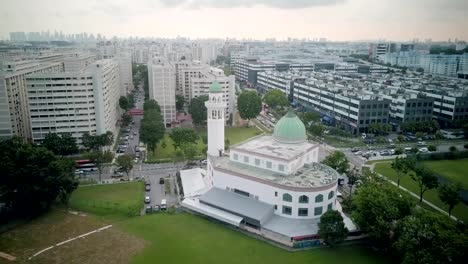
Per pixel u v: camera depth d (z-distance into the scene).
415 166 151.75
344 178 170.50
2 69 191.62
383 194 111.25
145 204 142.12
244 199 129.12
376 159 197.38
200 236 117.69
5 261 103.88
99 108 196.25
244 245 112.00
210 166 149.75
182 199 143.50
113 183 162.12
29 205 134.88
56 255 107.31
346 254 107.19
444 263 86.56
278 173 131.88
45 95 187.50
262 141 151.50
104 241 115.19
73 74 188.25
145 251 109.25
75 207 138.62
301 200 119.38
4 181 130.88
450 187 127.94
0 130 184.12
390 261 103.56
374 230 105.38
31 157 132.25
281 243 112.62
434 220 95.50
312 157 146.25
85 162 183.25
